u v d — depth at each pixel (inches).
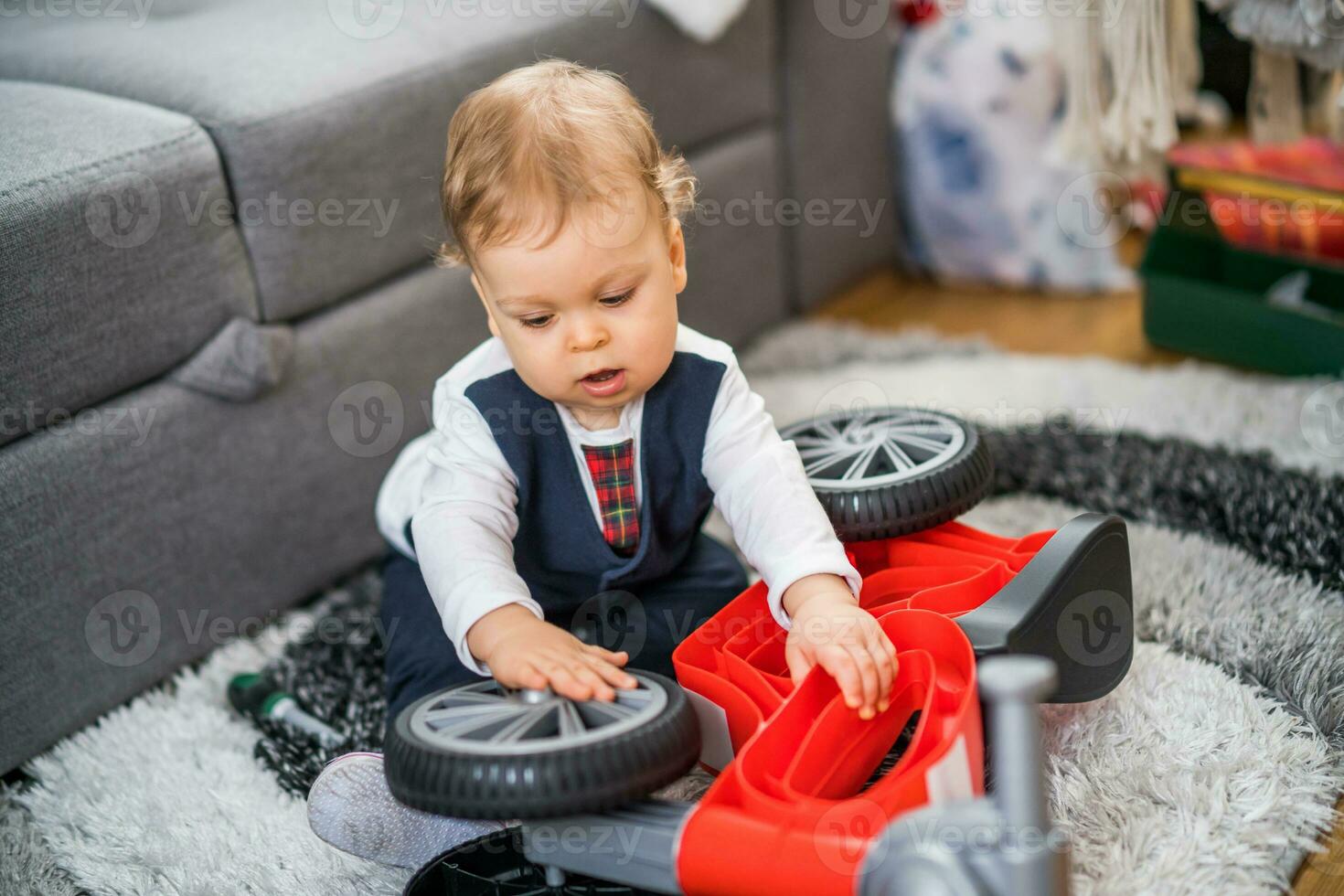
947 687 29.7
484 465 35.2
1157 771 33.2
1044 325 66.6
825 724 28.7
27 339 37.3
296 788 37.1
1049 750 34.7
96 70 45.8
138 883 33.6
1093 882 29.7
